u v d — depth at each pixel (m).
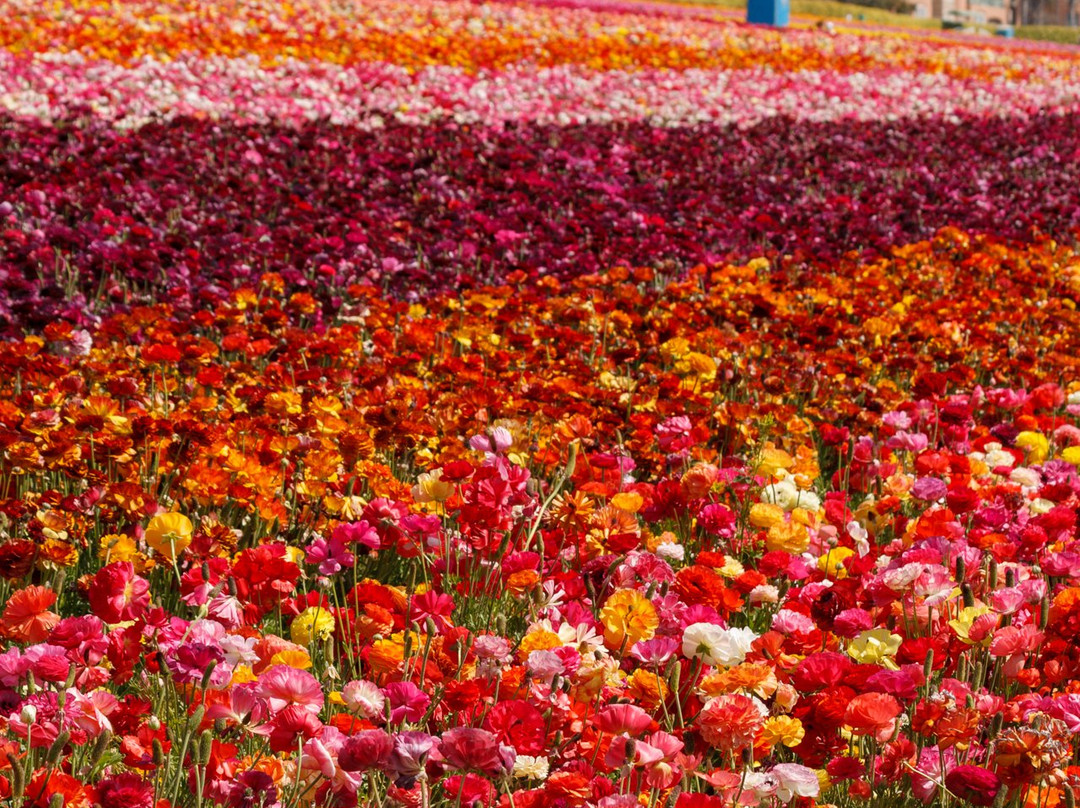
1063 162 12.41
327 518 3.43
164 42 15.10
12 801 1.82
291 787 2.08
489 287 5.88
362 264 6.62
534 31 20.73
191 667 2.12
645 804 2.01
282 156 9.90
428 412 4.11
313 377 4.38
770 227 8.41
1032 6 67.00
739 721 2.02
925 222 9.26
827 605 2.68
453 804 2.14
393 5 22.02
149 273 6.23
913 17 58.00
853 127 13.88
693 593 2.56
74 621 2.25
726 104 15.48
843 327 5.75
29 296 5.45
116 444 3.51
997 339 5.61
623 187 9.52
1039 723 2.10
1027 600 2.69
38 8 16.72
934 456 3.62
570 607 2.57
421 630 2.52
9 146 9.15
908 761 2.25
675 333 5.28
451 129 11.53
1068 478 3.71
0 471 3.71
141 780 1.96
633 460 3.90
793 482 3.69
